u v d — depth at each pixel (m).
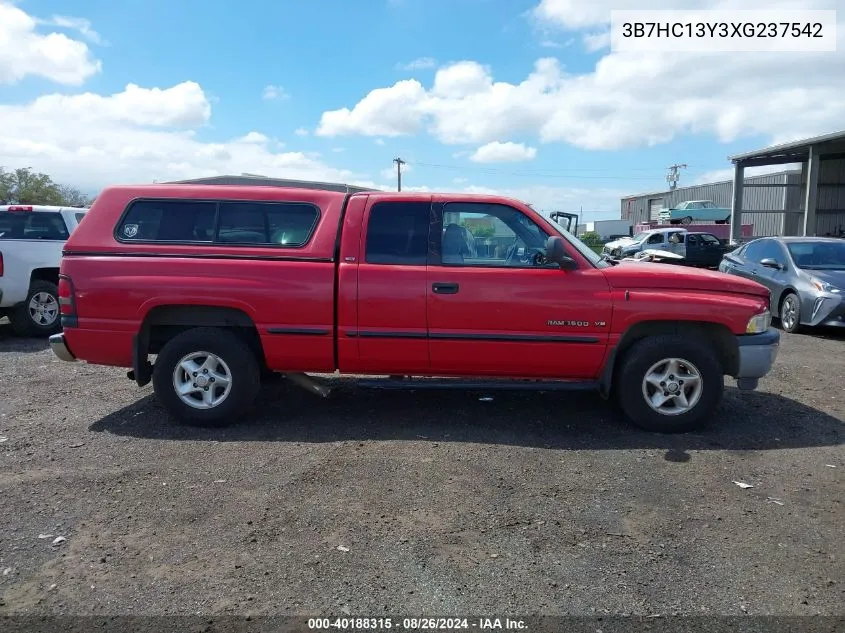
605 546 3.39
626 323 5.07
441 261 5.16
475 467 4.44
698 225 36.03
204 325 5.33
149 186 5.40
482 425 5.36
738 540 3.47
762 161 29.09
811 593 2.98
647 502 3.92
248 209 5.30
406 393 6.34
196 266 5.14
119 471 4.35
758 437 5.12
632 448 4.84
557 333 5.09
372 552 3.31
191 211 5.31
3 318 11.44
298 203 5.31
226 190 5.34
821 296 9.56
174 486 4.11
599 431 5.23
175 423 5.39
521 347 5.11
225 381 5.25
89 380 6.88
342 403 5.98
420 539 3.45
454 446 4.86
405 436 5.08
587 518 3.70
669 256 6.74
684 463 4.55
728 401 6.16
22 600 2.89
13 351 8.54
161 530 3.54
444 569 3.16
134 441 4.95
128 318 5.14
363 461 4.54
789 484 4.21
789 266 10.57
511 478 4.26
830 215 31.58
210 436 5.07
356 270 5.11
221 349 5.18
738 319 5.09
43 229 9.83
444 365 5.23
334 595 2.94
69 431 5.19
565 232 5.71
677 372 5.16
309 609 2.83
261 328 5.16
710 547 3.39
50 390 6.46
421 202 5.25
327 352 5.22
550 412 5.73
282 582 3.04
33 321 9.54
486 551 3.33
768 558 3.29
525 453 4.71
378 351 5.19
